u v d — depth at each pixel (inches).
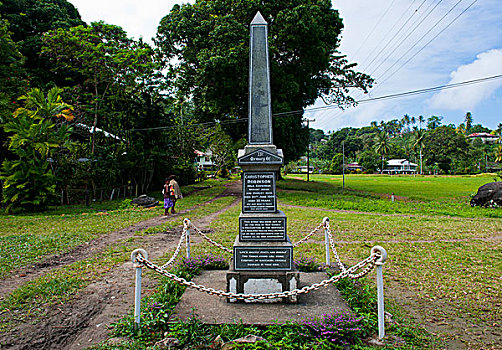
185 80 975.6
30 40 926.4
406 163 3671.3
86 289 215.8
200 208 686.5
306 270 253.4
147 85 946.7
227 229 431.8
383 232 423.8
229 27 826.2
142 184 978.7
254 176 209.6
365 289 203.5
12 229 434.3
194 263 255.1
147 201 729.6
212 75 847.1
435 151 3058.6
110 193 916.6
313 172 3654.0
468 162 2945.4
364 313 172.4
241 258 196.1
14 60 781.9
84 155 812.0
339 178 2285.9
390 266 272.4
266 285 191.2
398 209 682.2
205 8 911.0
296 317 169.6
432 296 208.4
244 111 1077.1
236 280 191.3
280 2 909.8
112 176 836.0
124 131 922.7
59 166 782.5
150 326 160.6
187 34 891.4
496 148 3324.3
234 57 796.0
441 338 156.8
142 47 861.2
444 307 192.5
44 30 1000.9
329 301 191.8
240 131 1116.5
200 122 1179.9
